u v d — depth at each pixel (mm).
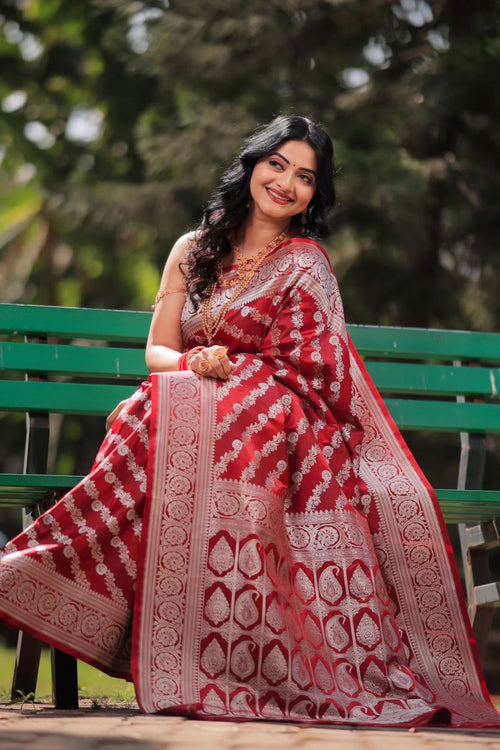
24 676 3828
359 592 3424
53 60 17969
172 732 2697
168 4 13422
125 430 3580
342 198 11180
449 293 12656
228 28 12219
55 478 3557
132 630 3273
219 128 12094
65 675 3438
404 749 2498
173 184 12656
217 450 3467
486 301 12469
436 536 3758
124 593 3311
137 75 15141
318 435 3709
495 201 12297
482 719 3316
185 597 3283
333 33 12523
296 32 12344
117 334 4574
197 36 12320
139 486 3402
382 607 3445
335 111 12375
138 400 3631
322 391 3789
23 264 18734
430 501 3799
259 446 3531
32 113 18422
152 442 3414
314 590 3436
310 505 3545
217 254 4117
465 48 11797
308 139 4133
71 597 3264
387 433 4027
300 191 4109
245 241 4184
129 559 3334
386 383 4816
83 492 3367
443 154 12719
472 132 12320
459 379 4898
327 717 3135
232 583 3309
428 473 12109
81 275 18188
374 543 3721
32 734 2572
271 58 12438
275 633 3242
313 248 4051
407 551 3730
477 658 3629
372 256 12281
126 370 4566
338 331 3914
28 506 4043
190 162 12070
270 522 3416
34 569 3232
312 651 3324
